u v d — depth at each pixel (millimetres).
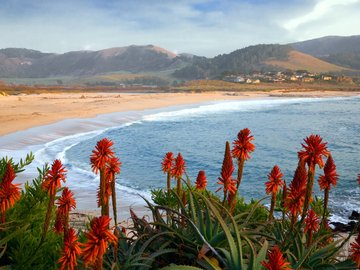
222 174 4895
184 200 5781
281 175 5562
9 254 4496
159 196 9875
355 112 98062
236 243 3928
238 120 75438
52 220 5480
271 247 4629
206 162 35031
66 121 56719
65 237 3119
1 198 4055
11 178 4129
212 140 49188
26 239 4578
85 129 52156
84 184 22422
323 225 5660
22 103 88750
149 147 42594
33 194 5574
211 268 3916
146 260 4117
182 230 4707
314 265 4449
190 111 94000
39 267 4176
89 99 115000
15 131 44000
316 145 4234
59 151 34469
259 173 30734
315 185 25750
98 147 3857
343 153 41188
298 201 4512
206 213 4523
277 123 71625
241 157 5012
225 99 147875
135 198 20188
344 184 26469
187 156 37969
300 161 4473
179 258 4391
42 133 44375
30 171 24500
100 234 2852
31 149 34562
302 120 77625
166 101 119812
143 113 81438
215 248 4152
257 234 4648
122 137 48812
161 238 4582
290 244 4805
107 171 4238
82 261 3662
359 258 4055
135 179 26984
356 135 56219
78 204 17219
